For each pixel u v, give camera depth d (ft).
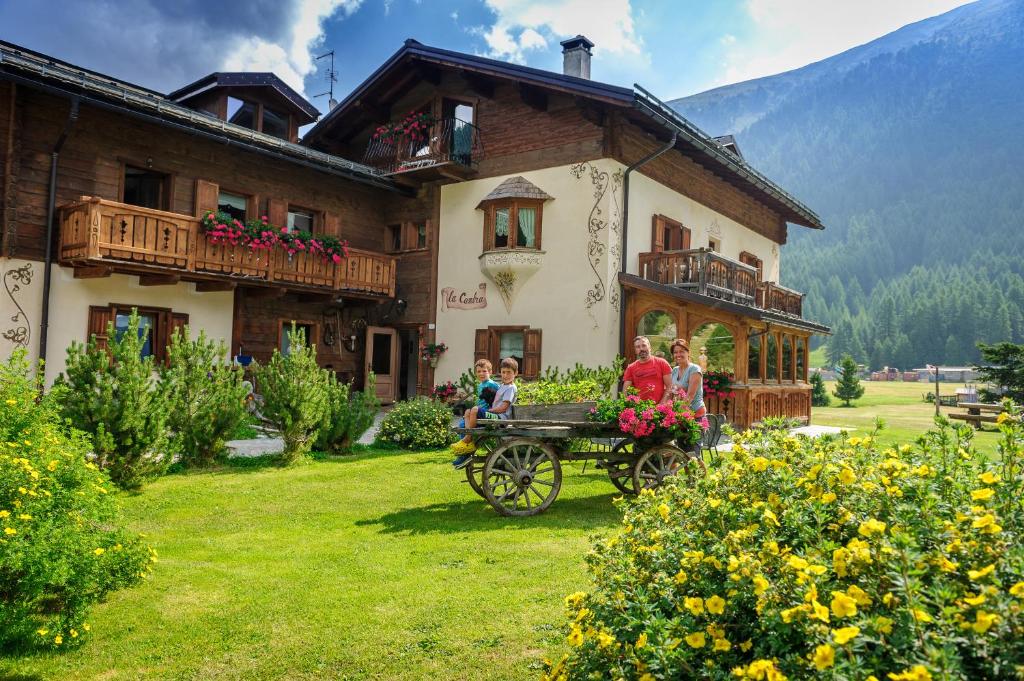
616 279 50.42
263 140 49.70
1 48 36.96
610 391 45.73
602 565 10.41
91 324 43.16
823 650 6.21
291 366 32.55
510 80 52.24
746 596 7.77
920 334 474.08
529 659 12.17
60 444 16.78
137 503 24.48
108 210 39.86
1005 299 481.87
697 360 50.24
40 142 41.32
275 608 14.66
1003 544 7.60
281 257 49.88
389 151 61.26
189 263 43.96
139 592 15.67
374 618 14.05
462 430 24.35
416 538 20.25
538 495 23.89
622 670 7.89
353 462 33.91
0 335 39.29
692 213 61.41
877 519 8.78
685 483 11.94
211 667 12.20
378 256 57.41
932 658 5.90
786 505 9.38
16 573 12.48
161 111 43.83
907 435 54.29
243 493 26.32
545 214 52.90
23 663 12.29
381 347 61.93
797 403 60.85
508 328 53.83
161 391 27.25
